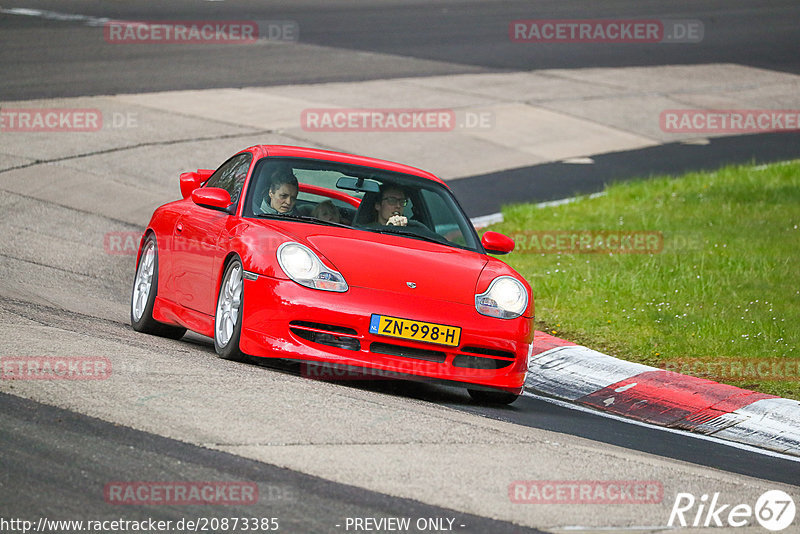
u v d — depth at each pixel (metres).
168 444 17.66
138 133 63.47
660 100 88.94
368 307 23.81
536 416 25.11
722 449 24.33
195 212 28.89
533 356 31.12
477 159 67.12
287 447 18.05
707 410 27.28
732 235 48.72
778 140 79.44
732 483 19.56
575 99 85.81
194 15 111.62
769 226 50.66
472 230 28.88
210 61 87.69
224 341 25.41
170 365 22.75
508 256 45.12
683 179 62.75
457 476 17.67
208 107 71.56
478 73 92.00
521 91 86.44
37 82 73.62
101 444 17.39
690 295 38.47
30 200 49.25
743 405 27.39
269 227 25.81
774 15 137.38
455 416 22.39
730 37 120.94
